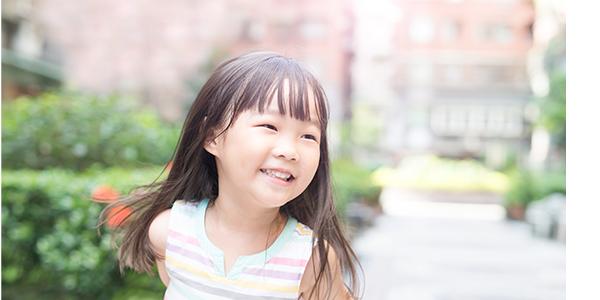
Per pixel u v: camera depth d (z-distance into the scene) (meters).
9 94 14.14
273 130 1.20
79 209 3.76
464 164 28.12
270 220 1.32
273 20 20.23
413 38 30.20
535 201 14.49
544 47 19.16
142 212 1.46
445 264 8.10
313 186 1.37
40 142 5.74
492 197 23.73
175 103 16.19
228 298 1.29
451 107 32.84
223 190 1.30
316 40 22.62
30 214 3.90
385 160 30.55
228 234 1.32
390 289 6.36
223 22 17.27
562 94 15.62
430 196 24.11
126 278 3.99
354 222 10.48
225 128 1.24
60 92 7.29
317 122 1.23
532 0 21.58
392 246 9.69
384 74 28.17
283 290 1.30
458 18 30.41
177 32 16.22
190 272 1.32
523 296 6.20
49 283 4.09
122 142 5.90
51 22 15.09
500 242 10.77
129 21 15.66
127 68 15.66
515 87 31.61
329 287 1.36
